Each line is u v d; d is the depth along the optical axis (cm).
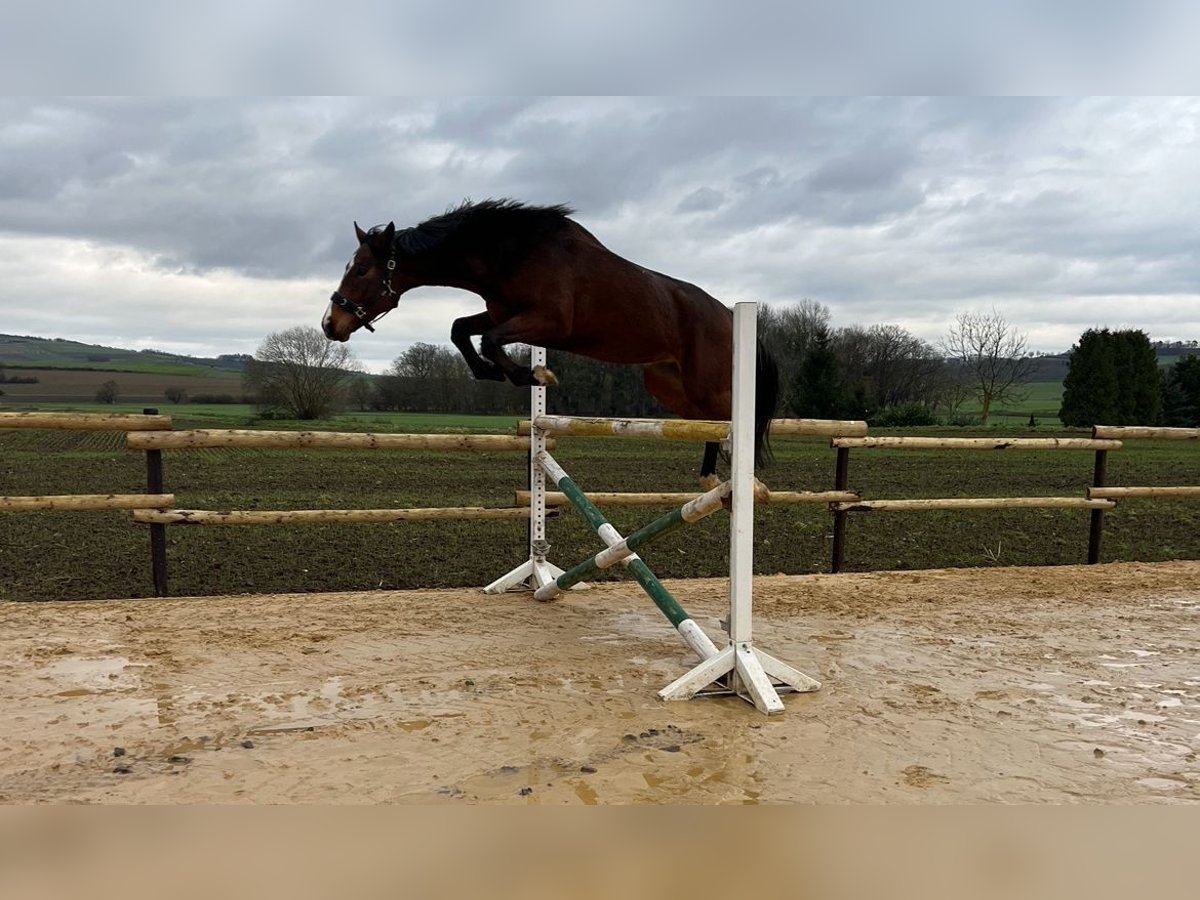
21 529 797
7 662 369
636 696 337
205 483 1208
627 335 421
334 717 305
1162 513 1062
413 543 765
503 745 280
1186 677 374
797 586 566
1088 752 283
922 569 698
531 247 396
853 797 245
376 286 411
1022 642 430
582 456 1775
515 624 455
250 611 475
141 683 342
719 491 355
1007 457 1897
